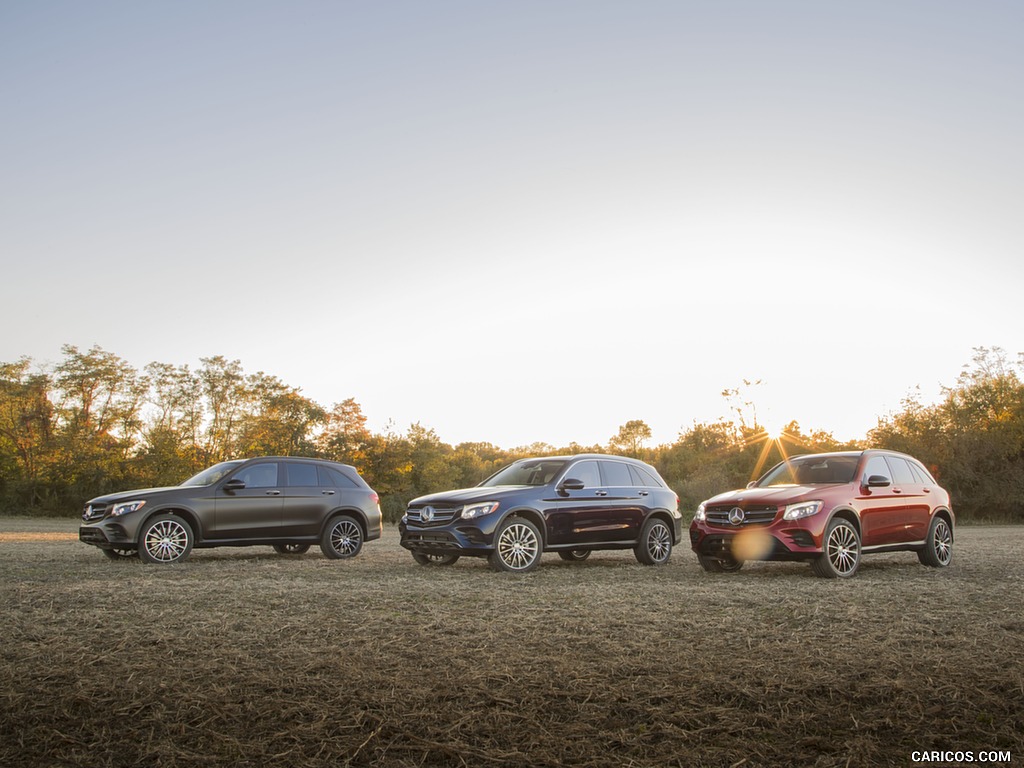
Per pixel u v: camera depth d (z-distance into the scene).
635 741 3.95
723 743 3.93
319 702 4.52
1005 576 10.78
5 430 46.34
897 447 45.03
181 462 47.91
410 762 3.72
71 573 10.63
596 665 5.34
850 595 8.68
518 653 5.70
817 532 10.45
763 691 4.73
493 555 11.09
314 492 13.50
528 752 3.82
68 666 5.29
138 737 4.01
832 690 4.75
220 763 3.70
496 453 71.69
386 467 49.75
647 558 12.61
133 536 12.07
